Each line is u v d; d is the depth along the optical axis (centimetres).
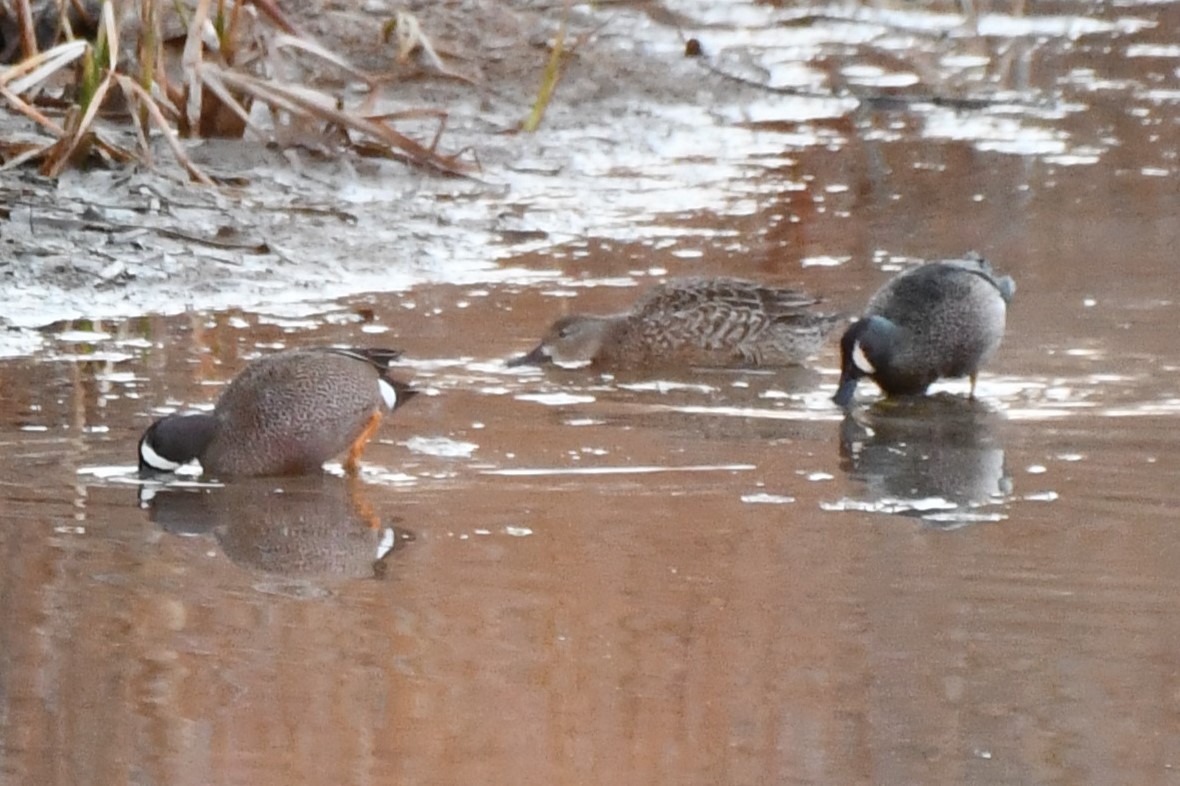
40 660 838
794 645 871
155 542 996
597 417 1265
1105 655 862
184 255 1560
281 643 863
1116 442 1204
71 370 1298
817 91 2378
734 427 1250
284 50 2012
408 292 1536
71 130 1650
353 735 770
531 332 1446
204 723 780
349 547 991
